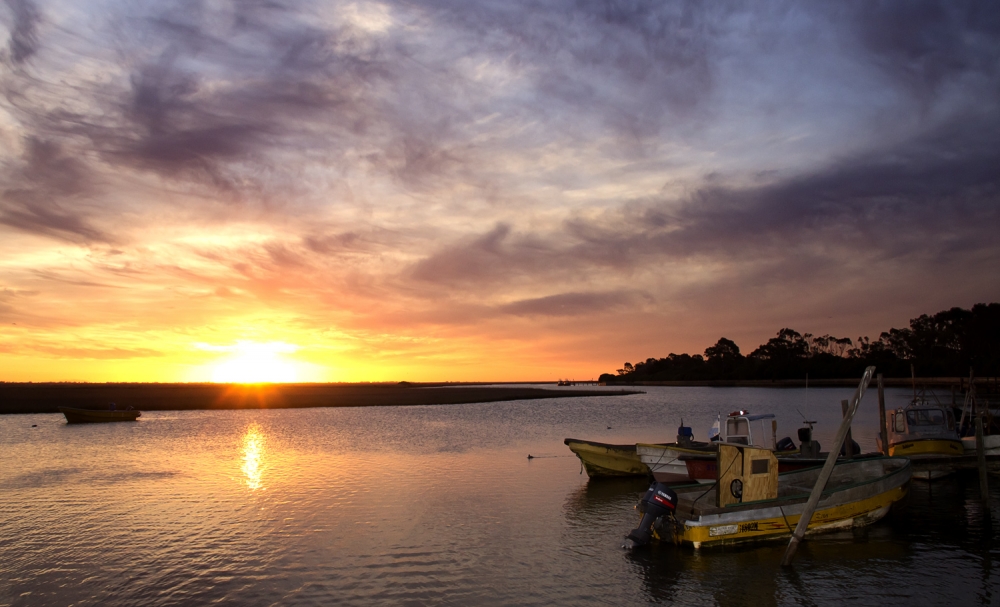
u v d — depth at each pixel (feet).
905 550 51.13
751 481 54.13
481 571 46.96
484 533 57.31
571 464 99.50
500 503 70.18
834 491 54.75
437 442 133.08
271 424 184.75
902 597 41.93
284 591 43.09
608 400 351.67
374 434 152.35
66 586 44.21
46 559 50.11
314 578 45.55
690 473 71.97
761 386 575.79
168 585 44.34
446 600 41.47
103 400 300.20
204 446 126.82
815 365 549.13
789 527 52.31
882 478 58.39
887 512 58.90
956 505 67.87
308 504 69.56
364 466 97.50
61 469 95.91
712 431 82.94
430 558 49.98
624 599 41.70
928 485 79.66
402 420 200.95
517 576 45.91
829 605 40.70
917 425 82.89
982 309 404.77
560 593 42.73
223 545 53.67
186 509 67.26
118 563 49.06
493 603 41.01
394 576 45.96
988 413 96.94
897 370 472.44
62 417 215.72
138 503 70.38
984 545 52.44
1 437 148.46
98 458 108.88
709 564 48.06
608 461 84.79
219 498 72.95
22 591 43.34
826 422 177.58
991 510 65.05
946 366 408.05
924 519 61.05
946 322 455.63
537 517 63.57
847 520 55.47
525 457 107.96
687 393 443.73
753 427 74.64
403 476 88.02
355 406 288.10
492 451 116.67
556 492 76.54
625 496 74.18
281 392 469.98
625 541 52.60
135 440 140.05
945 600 41.37
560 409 264.52
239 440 138.62
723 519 50.83
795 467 68.33
